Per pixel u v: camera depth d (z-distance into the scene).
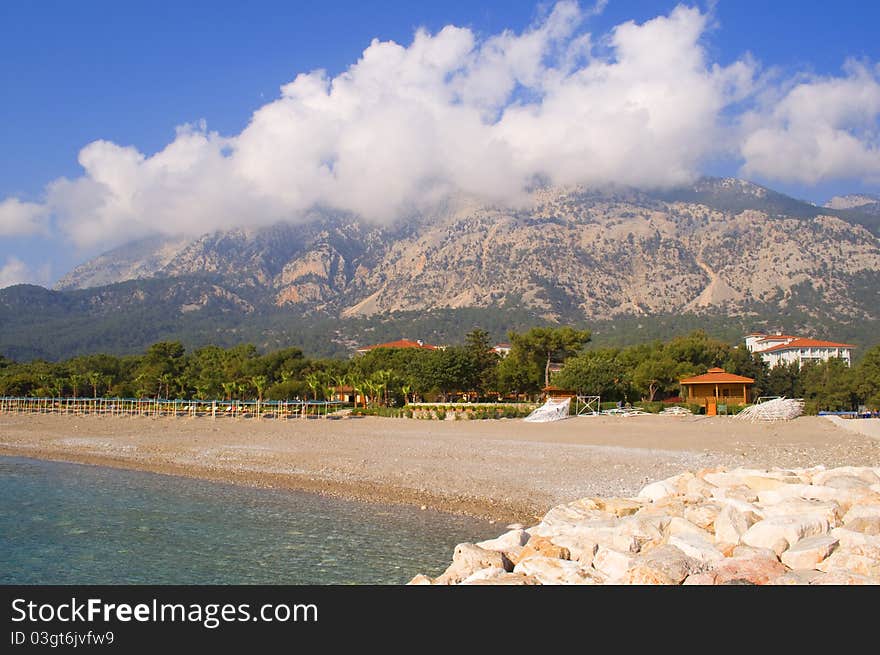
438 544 21.14
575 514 17.11
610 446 42.41
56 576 18.89
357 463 38.16
